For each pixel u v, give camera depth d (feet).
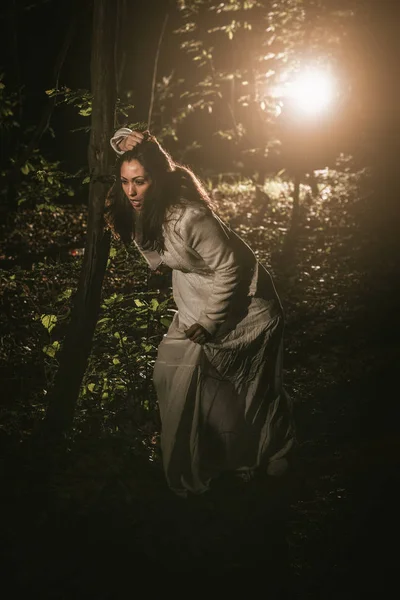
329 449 20.63
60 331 26.13
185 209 15.89
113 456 18.28
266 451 18.31
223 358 17.38
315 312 32.09
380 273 37.01
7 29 46.52
